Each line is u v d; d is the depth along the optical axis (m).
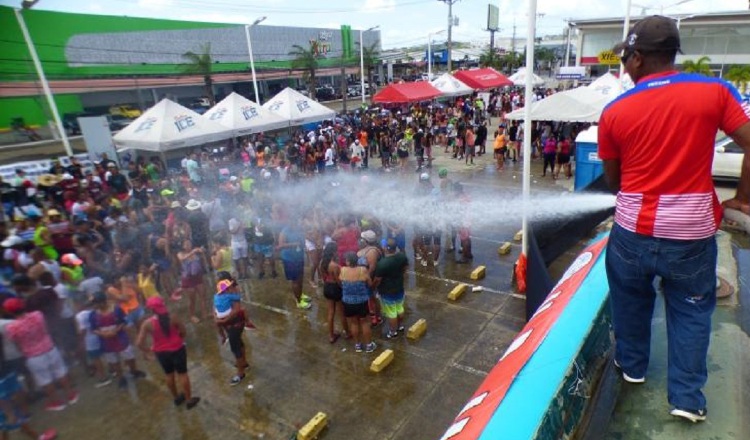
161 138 13.33
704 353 1.61
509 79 35.84
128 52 35.50
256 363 6.49
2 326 5.29
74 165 14.48
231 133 15.14
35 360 5.51
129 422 5.53
